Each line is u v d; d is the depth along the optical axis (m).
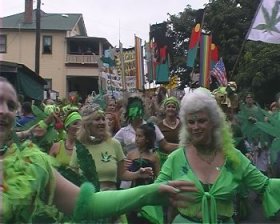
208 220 3.66
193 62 14.86
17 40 47.84
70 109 6.19
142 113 7.53
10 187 2.53
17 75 17.92
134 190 2.77
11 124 2.63
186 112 3.81
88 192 2.71
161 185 2.76
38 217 2.63
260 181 3.82
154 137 6.49
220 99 7.41
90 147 5.59
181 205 2.78
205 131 3.77
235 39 35.91
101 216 2.73
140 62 18.30
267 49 30.25
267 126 5.04
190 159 3.83
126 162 5.89
